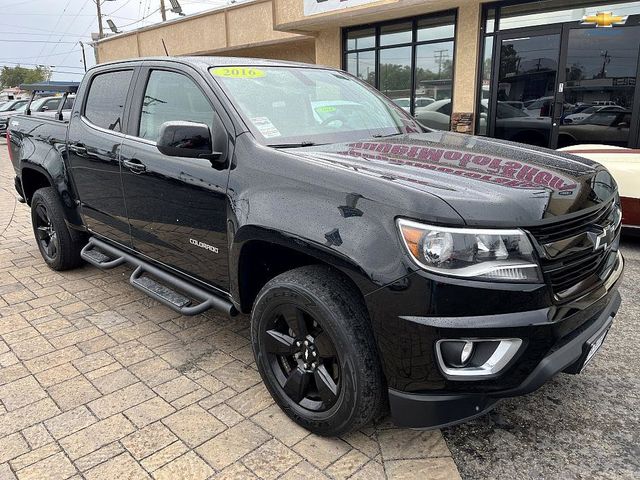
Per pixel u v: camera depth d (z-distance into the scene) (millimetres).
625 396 2963
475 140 3275
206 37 18328
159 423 2740
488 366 2156
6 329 3846
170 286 3904
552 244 2199
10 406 2898
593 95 9242
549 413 2826
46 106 15852
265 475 2369
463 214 2086
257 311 2713
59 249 4820
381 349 2244
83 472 2393
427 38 11203
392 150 2883
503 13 9914
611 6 8781
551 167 2625
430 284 2076
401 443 2582
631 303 4188
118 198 3832
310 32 13414
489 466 2455
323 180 2447
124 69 3977
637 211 5285
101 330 3818
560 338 2215
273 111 3166
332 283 2420
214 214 2971
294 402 2672
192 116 3275
